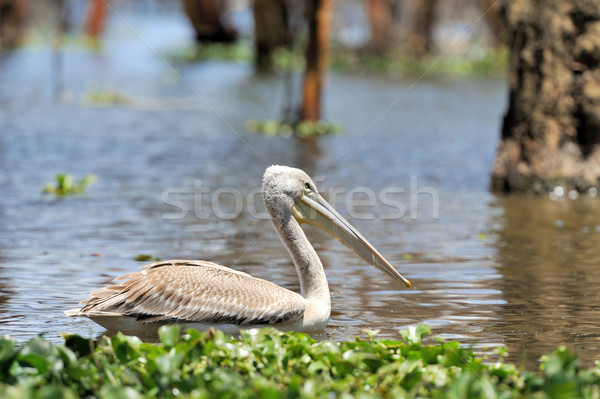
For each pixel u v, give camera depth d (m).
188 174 17.92
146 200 15.22
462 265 10.84
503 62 50.16
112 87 37.47
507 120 17.00
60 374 6.04
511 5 16.62
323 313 8.08
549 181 16.39
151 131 24.89
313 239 12.54
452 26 57.56
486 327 8.28
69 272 10.32
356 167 19.17
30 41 63.03
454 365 6.54
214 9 56.12
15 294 9.35
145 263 10.80
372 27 51.66
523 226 13.34
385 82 43.22
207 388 5.95
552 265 10.80
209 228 13.12
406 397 5.81
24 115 27.94
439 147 22.59
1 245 11.73
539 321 8.48
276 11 48.25
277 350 6.60
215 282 7.76
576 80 16.34
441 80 44.94
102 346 6.80
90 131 24.52
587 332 8.12
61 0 59.78
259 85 39.69
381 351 6.80
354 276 10.38
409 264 10.95
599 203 15.45
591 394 5.85
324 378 6.31
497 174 16.89
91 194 15.67
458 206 15.16
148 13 97.19
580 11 16.14
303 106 25.48
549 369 6.00
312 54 25.17
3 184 16.47
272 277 10.25
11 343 6.14
